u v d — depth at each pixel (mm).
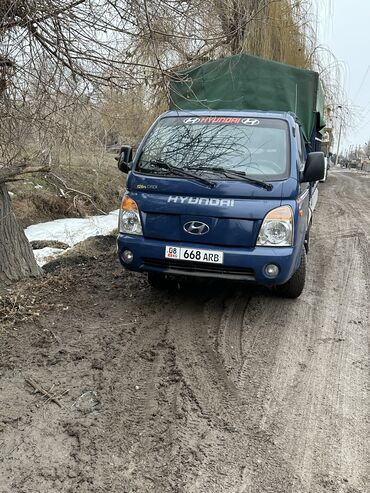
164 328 4926
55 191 14164
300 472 2934
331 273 7383
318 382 4020
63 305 5383
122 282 6289
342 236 10602
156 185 5102
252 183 4902
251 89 7660
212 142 5488
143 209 5078
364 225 12289
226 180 4965
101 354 4273
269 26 12109
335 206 16672
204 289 6141
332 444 3211
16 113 5305
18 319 4930
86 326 4867
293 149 5348
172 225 4961
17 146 5586
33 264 6289
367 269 7699
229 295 5984
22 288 5758
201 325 5051
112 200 15484
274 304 5805
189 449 3084
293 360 4395
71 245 9977
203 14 5574
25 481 2768
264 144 5398
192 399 3646
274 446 3162
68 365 4062
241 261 4766
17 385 3736
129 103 6402
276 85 7680
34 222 12625
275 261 4734
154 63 5719
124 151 5980
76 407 3486
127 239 5133
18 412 3396
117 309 5375
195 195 4965
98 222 12641
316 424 3424
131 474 2850
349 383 4023
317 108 8180
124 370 4027
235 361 4301
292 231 4824
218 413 3492
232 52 7883
